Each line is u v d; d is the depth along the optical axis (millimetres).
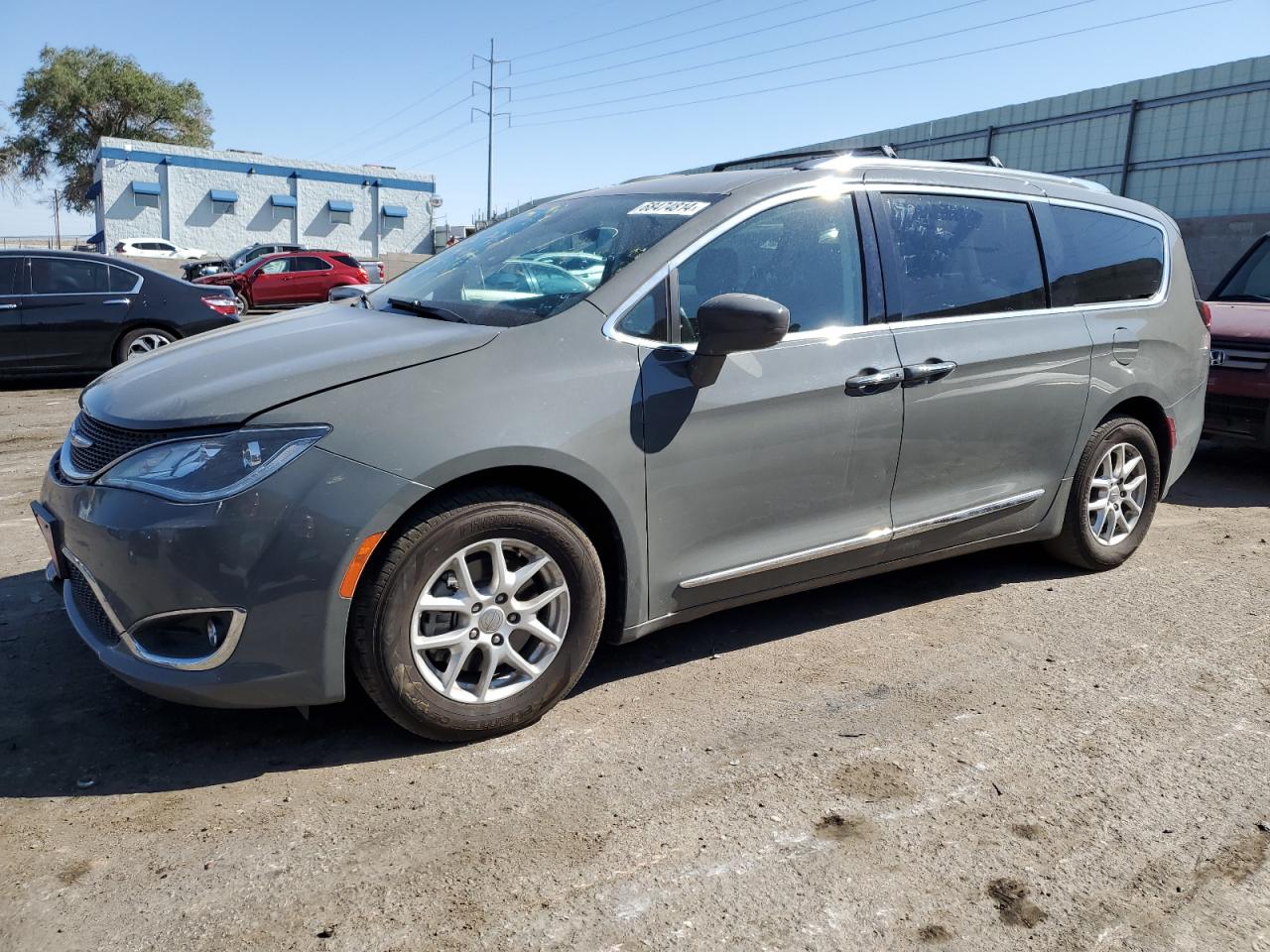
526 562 2914
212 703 2621
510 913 2182
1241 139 16750
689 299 3207
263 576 2549
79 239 50750
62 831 2455
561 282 3229
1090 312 4242
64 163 53594
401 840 2441
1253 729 3098
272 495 2545
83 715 3041
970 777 2783
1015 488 4047
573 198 3977
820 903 2238
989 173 4113
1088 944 2133
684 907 2215
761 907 2221
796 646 3691
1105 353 4234
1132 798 2695
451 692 2834
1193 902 2277
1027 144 20406
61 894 2215
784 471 3324
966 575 4516
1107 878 2357
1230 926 2199
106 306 9992
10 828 2461
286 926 2129
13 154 52938
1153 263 4613
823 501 3455
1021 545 4984
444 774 2748
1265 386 6051
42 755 2814
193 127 55344
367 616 2656
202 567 2537
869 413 3475
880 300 3586
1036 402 3994
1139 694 3324
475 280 3496
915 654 3635
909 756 2895
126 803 2584
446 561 2746
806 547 3451
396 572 2656
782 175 3541
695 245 3244
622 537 3029
